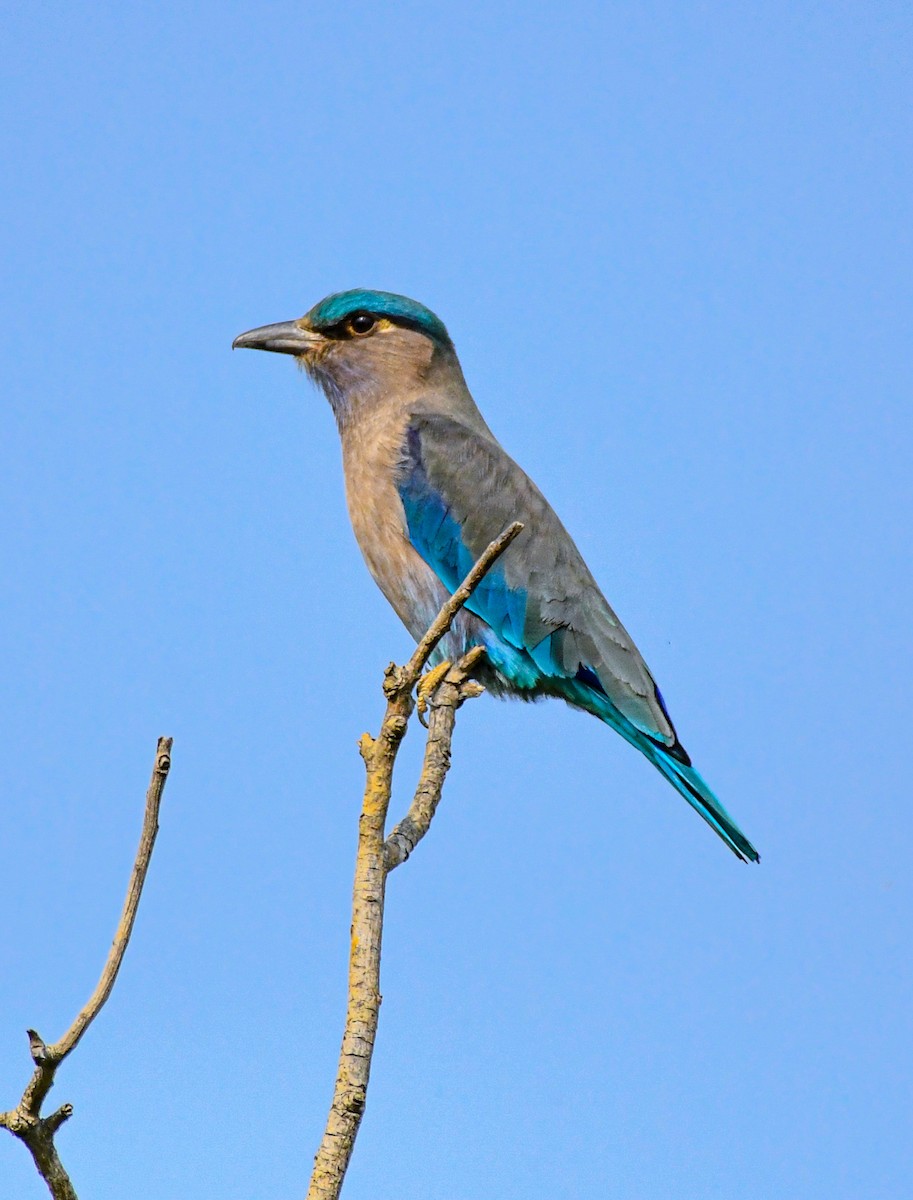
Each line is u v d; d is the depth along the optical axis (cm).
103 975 519
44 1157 508
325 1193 543
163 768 537
